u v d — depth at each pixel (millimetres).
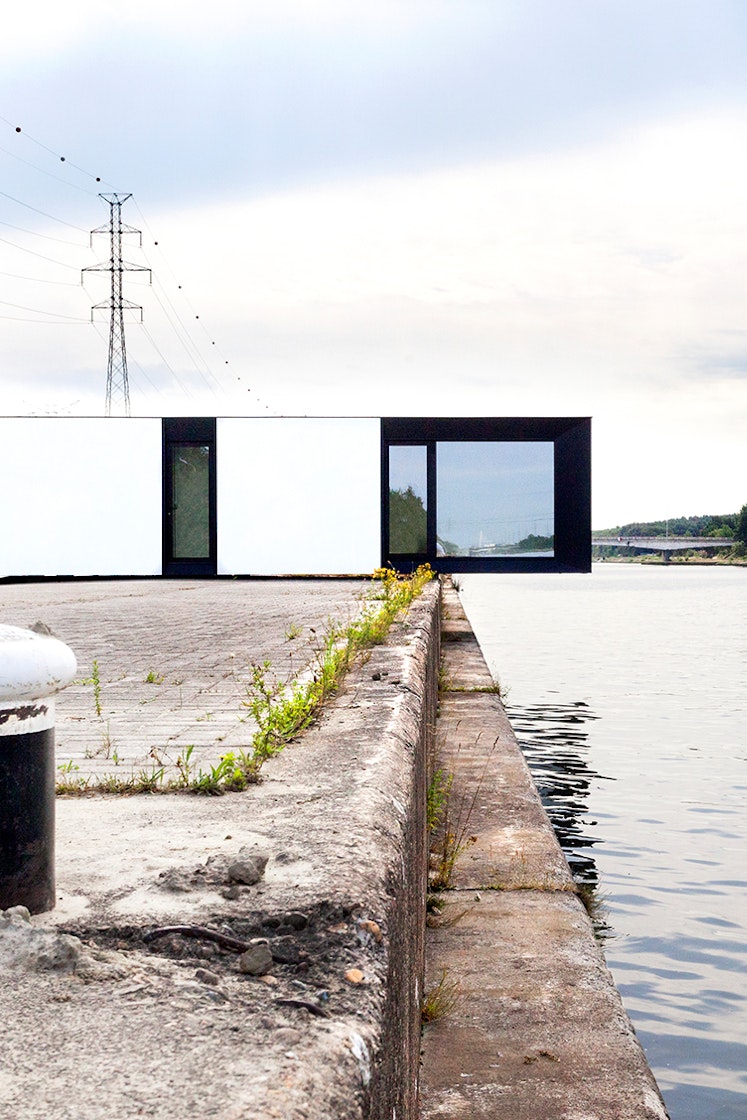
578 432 23734
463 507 24109
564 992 3926
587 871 8812
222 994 1652
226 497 24438
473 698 12820
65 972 1710
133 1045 1434
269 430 24359
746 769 13594
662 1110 3055
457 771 8445
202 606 13547
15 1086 1304
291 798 2963
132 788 3174
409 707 4730
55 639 1978
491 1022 3658
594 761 14164
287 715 4207
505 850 6082
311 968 1801
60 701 5570
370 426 24250
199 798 3029
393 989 1968
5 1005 1577
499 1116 2998
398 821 2771
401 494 24203
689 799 11734
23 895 1907
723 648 36281
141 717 5012
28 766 1914
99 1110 1236
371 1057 1526
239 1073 1344
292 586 20188
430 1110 3029
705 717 18828
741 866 8992
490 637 41969
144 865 2264
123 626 10344
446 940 4547
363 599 14242
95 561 24609
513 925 4730
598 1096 3117
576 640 40375
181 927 1868
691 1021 5895
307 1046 1452
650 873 8773
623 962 6754
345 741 3885
